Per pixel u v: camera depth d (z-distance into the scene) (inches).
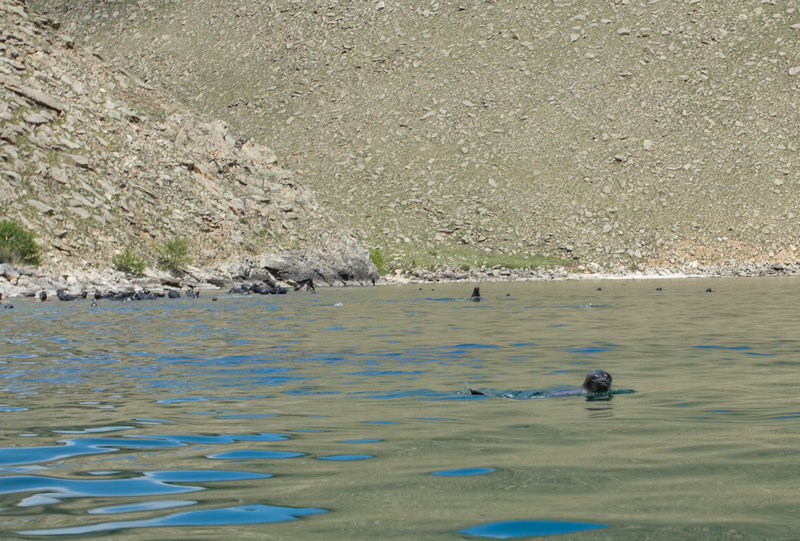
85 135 3243.1
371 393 627.5
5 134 2977.4
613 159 5551.2
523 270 4458.7
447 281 4062.5
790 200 5103.3
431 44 6766.7
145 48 7677.2
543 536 260.2
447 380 705.6
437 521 278.2
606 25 6560.0
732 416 504.4
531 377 726.5
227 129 3934.5
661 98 5944.9
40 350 979.9
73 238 2800.2
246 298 2370.8
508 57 6471.5
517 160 5639.8
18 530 275.3
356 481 340.5
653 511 287.6
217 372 767.7
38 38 3523.6
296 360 868.6
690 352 932.6
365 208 5319.9
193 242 3201.3
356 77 6658.5
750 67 6053.2
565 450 402.3
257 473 359.3
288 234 3627.0
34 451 414.9
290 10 7568.9
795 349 955.3
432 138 5930.1
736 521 273.1
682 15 6520.7
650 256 4756.4
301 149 6033.5
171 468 371.9
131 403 581.9
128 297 2269.9
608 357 887.7
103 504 309.0
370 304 2050.9
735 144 5546.3
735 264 4662.9
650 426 471.2
